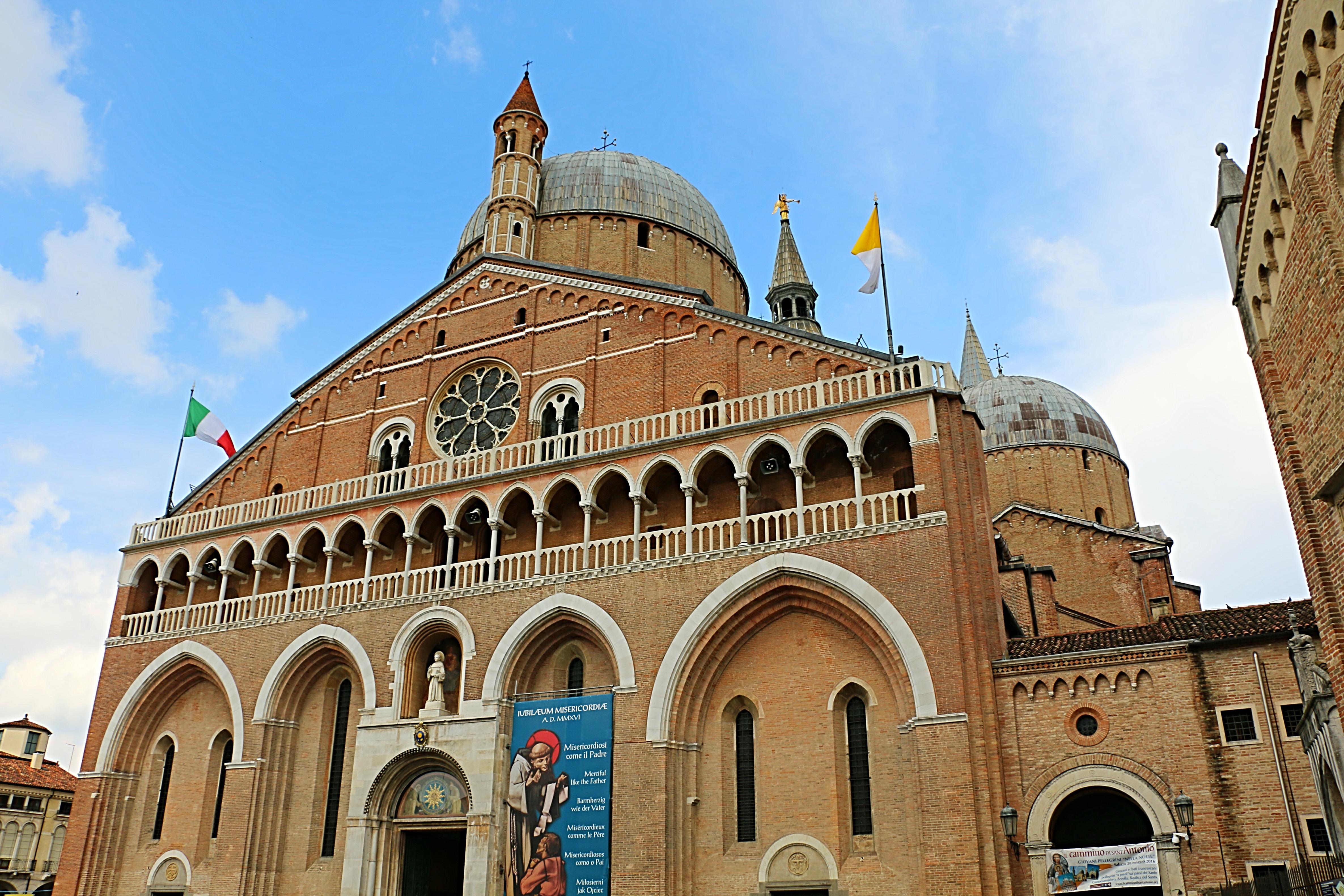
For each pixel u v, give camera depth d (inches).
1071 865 1140.5
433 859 1587.1
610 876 1317.7
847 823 1270.9
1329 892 901.8
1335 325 664.4
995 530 2197.3
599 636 1453.0
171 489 2003.0
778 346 1560.0
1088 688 1203.2
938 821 1169.4
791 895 1266.0
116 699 1808.6
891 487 1407.5
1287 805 1074.1
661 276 2347.4
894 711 1279.5
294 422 1977.1
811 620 1365.7
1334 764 875.4
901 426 1364.4
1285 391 797.2
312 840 1615.4
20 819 3125.0
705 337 1627.7
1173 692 1162.6
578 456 1556.3
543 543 1606.8
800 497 1392.7
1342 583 738.2
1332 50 621.9
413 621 1583.4
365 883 1472.7
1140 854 1119.0
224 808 1627.7
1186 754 1133.1
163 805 1771.7
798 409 1462.8
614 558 1476.4
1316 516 768.9
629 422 1562.5
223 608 1780.3
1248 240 813.9
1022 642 1336.1
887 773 1262.3
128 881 1724.9
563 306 1796.3
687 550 1425.9
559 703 1430.9
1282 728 1103.0
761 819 1310.3
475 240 2432.3
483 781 1435.8
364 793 1515.7
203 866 1668.3
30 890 3093.0
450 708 1550.2
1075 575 2315.5
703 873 1315.2
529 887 1362.0
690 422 1536.7
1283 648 1128.2
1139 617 2225.6
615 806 1346.0
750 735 1370.6
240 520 1872.5
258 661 1699.1
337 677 1708.9
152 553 1909.4
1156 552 2247.8
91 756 1786.4
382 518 1697.8
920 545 1290.6
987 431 2691.9
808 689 1337.4
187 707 1806.1
